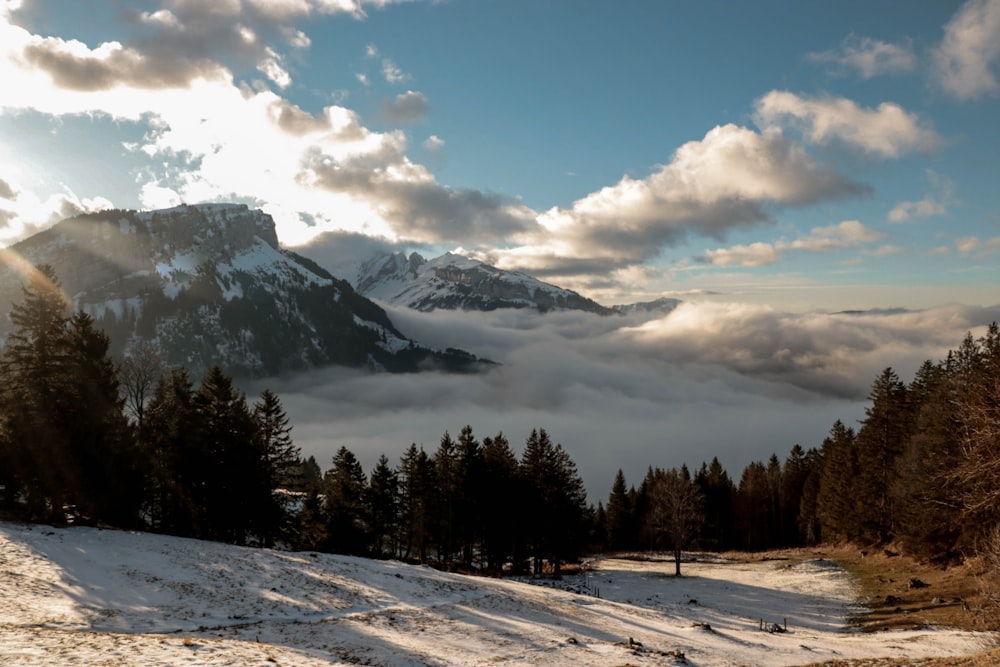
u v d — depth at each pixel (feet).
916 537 166.20
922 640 100.99
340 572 112.27
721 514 353.31
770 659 86.33
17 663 46.60
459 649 77.77
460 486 202.39
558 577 195.11
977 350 160.66
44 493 119.85
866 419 218.79
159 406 153.58
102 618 71.72
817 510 267.18
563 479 225.56
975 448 78.89
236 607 84.38
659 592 166.30
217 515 146.82
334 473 194.08
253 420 158.61
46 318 125.49
